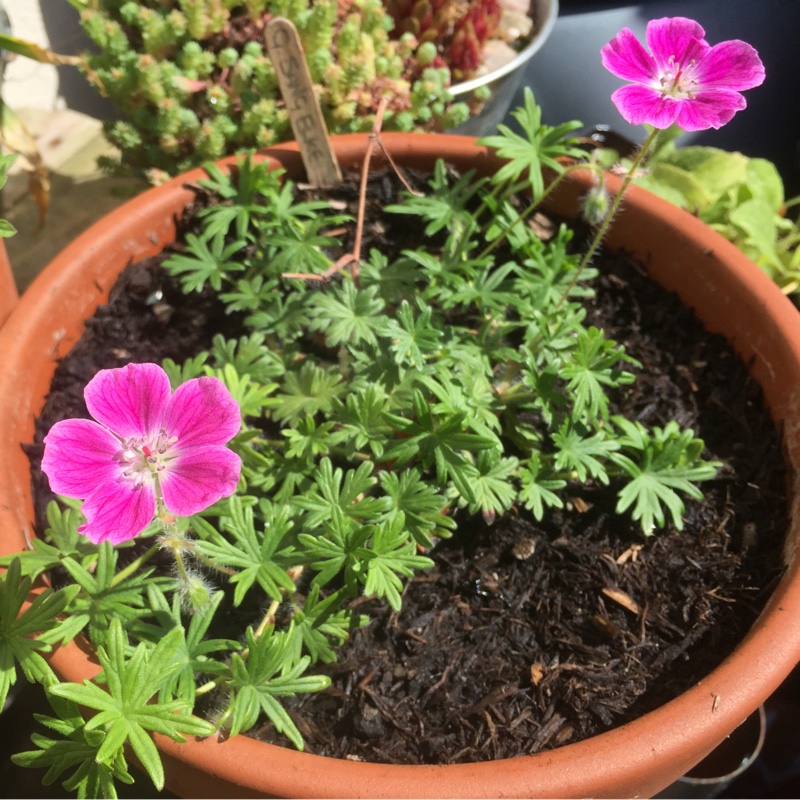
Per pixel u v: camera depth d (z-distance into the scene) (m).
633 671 0.23
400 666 0.23
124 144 0.34
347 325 0.25
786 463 0.26
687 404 0.28
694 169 0.37
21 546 0.22
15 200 0.41
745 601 0.24
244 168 0.29
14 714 0.28
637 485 0.25
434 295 0.28
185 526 0.22
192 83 0.32
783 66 0.44
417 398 0.22
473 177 0.32
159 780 0.18
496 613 0.24
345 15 0.34
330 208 0.31
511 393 0.26
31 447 0.25
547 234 0.32
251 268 0.29
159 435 0.19
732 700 0.20
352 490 0.22
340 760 0.19
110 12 0.34
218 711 0.21
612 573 0.25
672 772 0.20
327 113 0.34
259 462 0.24
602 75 0.47
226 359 0.26
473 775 0.19
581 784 0.19
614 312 0.30
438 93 0.34
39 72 0.46
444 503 0.23
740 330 0.28
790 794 0.30
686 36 0.22
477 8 0.38
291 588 0.21
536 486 0.24
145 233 0.29
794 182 0.42
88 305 0.28
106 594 0.21
